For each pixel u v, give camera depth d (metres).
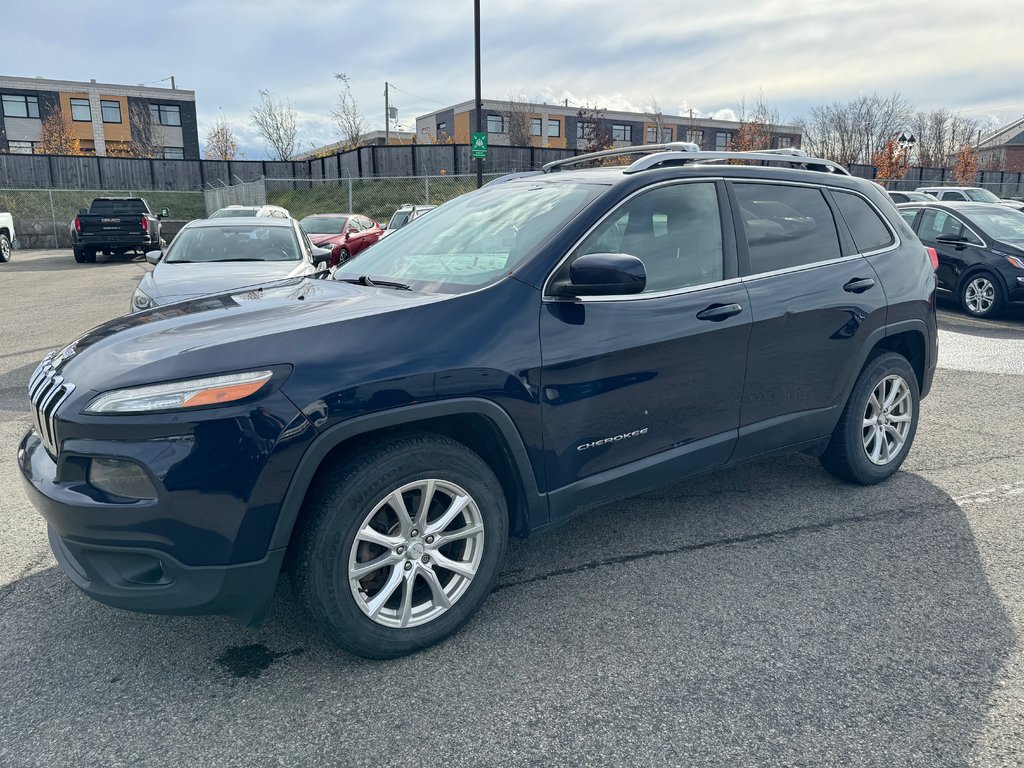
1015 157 56.84
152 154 50.47
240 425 2.24
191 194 33.25
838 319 3.67
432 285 2.94
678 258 3.18
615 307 2.92
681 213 3.22
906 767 2.10
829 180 3.88
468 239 3.26
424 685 2.49
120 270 18.44
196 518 2.23
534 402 2.70
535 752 2.17
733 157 3.54
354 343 2.44
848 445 3.95
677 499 4.04
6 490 4.16
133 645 2.73
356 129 39.94
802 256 3.62
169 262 7.75
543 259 2.82
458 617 2.71
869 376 3.93
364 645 2.53
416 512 2.59
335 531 2.38
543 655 2.65
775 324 3.39
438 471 2.56
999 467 4.48
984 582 3.14
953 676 2.51
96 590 2.35
